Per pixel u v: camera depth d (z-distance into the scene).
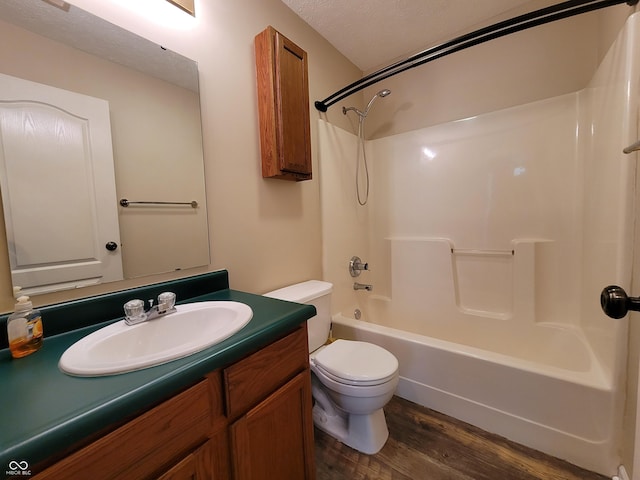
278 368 0.85
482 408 1.39
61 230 0.86
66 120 0.87
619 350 1.07
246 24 1.40
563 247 1.69
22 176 0.79
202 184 1.22
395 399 1.64
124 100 0.99
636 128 1.01
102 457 0.49
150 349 0.86
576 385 1.16
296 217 1.73
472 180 1.97
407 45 2.05
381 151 2.37
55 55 0.85
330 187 1.96
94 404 0.48
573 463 1.18
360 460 1.25
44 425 0.43
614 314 0.56
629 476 1.02
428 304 2.15
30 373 0.60
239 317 0.86
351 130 2.28
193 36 1.19
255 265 1.47
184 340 0.93
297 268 1.73
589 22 1.58
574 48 1.63
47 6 0.84
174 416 0.59
